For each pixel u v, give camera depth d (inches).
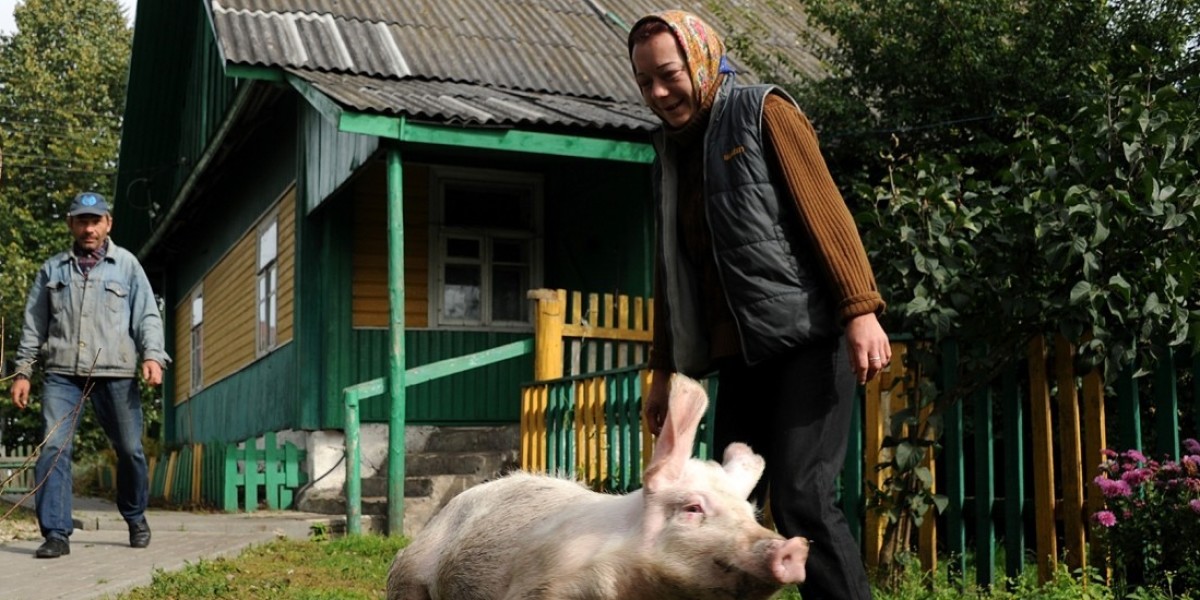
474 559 157.4
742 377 176.1
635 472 355.6
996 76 408.2
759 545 124.6
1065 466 245.1
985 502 256.7
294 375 515.8
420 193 520.4
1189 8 395.9
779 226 164.9
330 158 473.4
